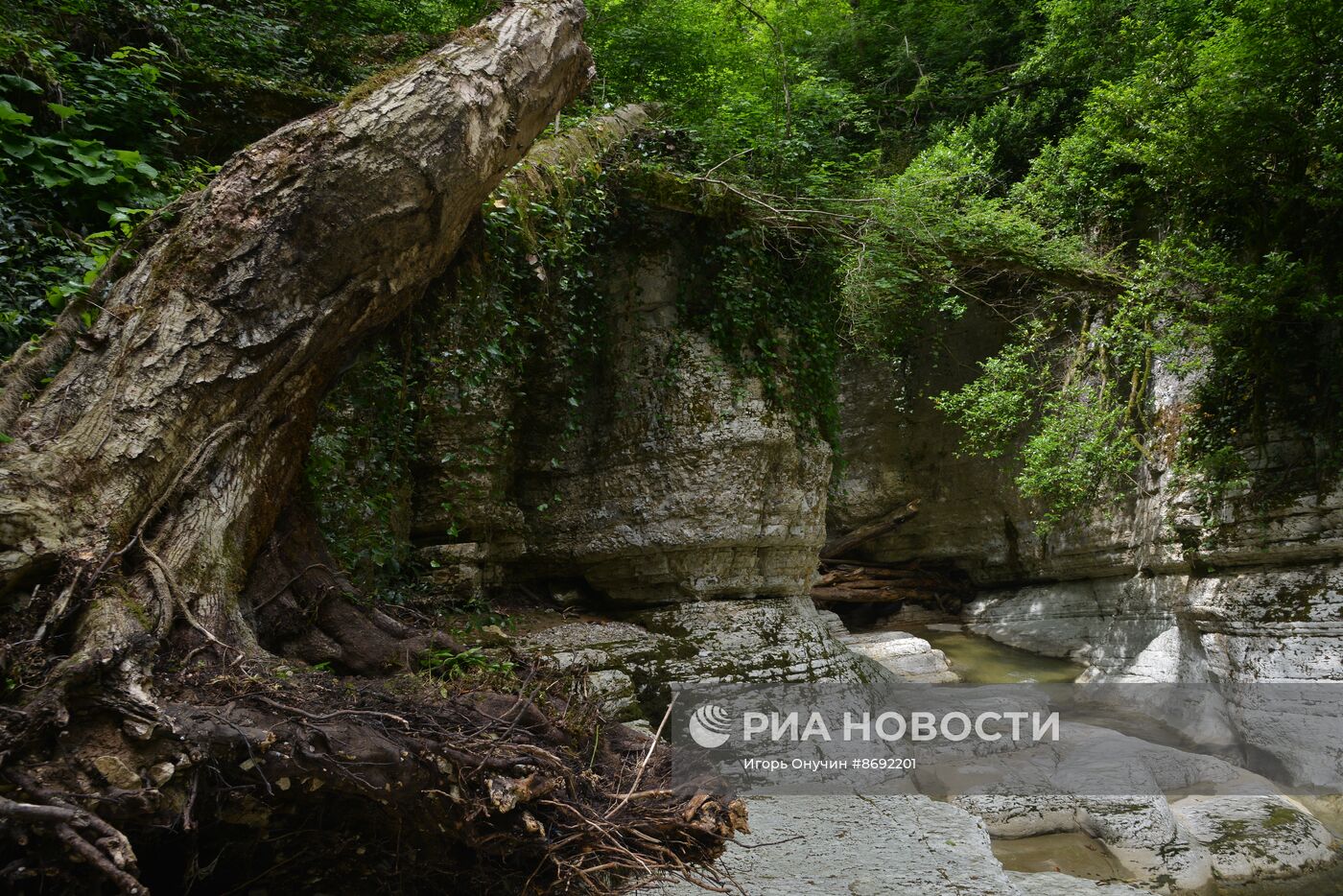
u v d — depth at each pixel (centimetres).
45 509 229
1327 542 722
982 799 579
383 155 306
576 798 282
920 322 1212
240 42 610
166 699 221
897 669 982
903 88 1338
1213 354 838
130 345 268
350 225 303
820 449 765
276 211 292
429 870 273
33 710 194
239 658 247
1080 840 550
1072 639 1092
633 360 719
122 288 282
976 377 1220
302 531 334
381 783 237
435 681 302
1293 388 763
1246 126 717
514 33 367
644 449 708
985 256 811
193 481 269
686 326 723
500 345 612
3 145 388
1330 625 698
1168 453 895
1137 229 944
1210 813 586
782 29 1140
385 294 331
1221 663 803
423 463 610
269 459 303
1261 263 773
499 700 294
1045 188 998
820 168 762
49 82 439
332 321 312
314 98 573
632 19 910
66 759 196
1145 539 952
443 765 248
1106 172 951
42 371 275
